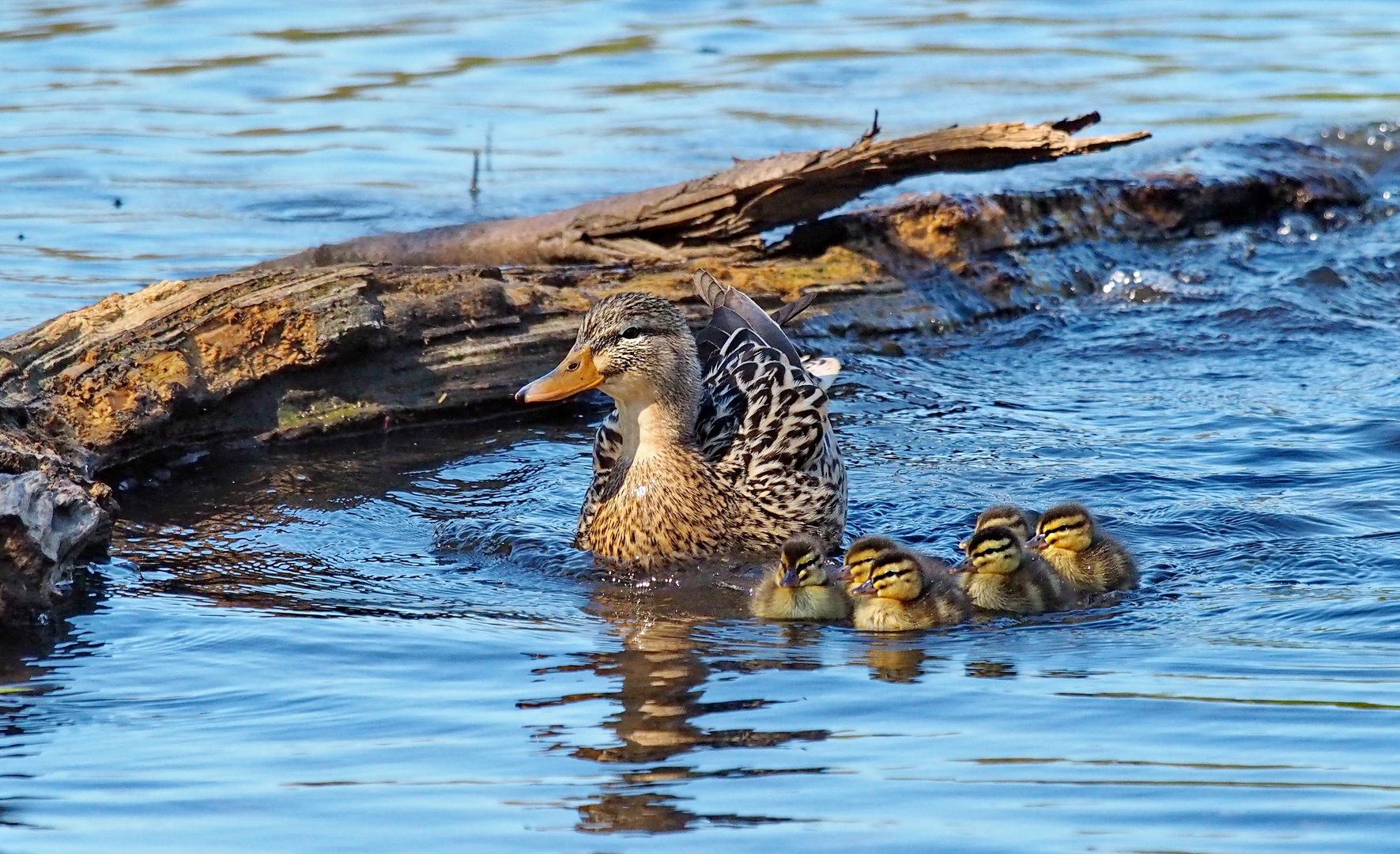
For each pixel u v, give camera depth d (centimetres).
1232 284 1930
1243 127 2402
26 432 1186
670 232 1805
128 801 740
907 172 1705
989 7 3158
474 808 730
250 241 1920
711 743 805
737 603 1080
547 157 2242
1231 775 754
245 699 876
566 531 1238
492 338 1531
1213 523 1203
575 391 1166
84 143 2277
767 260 1794
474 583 1116
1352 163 2283
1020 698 863
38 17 2909
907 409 1527
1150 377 1628
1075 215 1998
